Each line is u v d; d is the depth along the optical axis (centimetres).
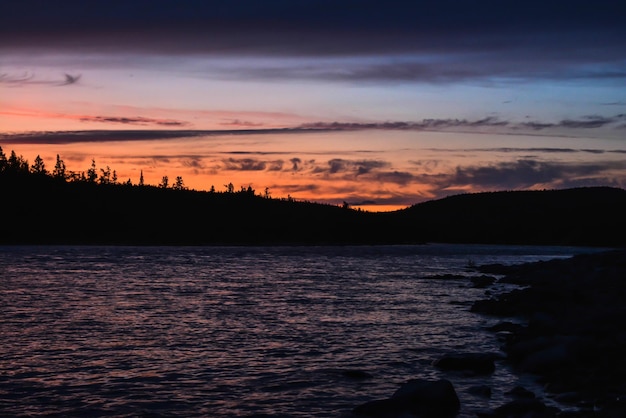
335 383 1878
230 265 8488
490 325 2986
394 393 1653
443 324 3016
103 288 4844
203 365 2094
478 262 10606
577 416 1459
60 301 3891
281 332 2758
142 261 9188
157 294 4425
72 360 2152
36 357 2192
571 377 1861
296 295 4434
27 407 1623
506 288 5081
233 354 2277
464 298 4297
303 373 1992
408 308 3656
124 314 3309
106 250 13600
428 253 15062
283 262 9562
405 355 2273
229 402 1683
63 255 10725
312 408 1633
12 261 8575
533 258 12594
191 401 1689
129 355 2241
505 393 1748
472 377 1941
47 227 17212
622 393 1662
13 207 17375
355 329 2855
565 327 2550
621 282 4216
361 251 16012
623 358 2008
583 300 3528
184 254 12212
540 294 3662
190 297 4231
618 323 2544
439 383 1623
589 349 2042
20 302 3809
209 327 2886
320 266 8512
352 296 4381
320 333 2739
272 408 1633
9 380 1880
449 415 1554
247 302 3950
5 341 2480
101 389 1797
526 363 2019
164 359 2181
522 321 3109
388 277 6394
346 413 1590
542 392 1764
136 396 1733
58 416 1555
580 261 6350
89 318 3145
